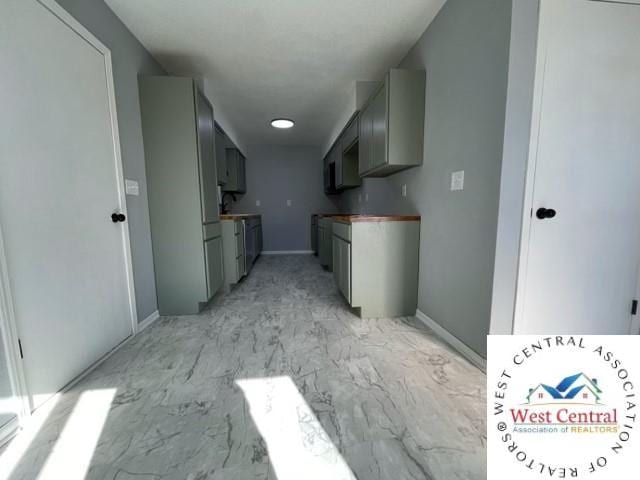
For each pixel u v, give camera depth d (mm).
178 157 2250
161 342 1919
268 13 1906
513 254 1448
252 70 2711
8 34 1161
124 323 1913
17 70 1198
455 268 1788
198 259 2377
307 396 1338
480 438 1085
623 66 1414
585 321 1561
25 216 1224
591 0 1351
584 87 1397
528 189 1411
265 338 1969
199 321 2283
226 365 1624
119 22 1922
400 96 2129
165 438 1091
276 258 5367
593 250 1509
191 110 2215
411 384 1427
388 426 1146
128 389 1405
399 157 2174
